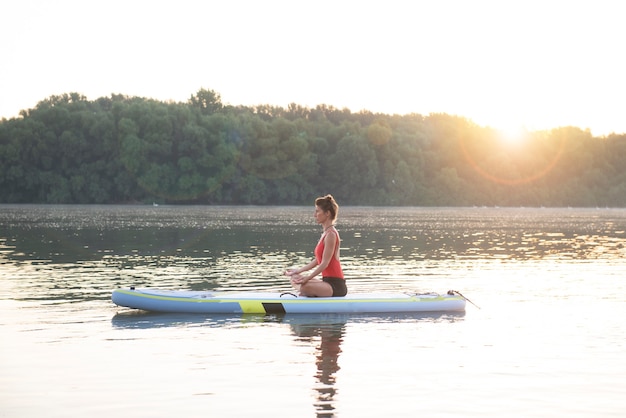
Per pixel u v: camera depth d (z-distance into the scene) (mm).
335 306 13625
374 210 99312
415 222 58875
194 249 28516
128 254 25984
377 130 120625
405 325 12375
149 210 82000
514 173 136875
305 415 7152
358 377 8648
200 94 121500
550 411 7348
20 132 101312
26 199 104062
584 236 41719
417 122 146875
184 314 13312
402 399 7727
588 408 7461
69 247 28703
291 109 153000
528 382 8477
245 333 11531
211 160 105188
